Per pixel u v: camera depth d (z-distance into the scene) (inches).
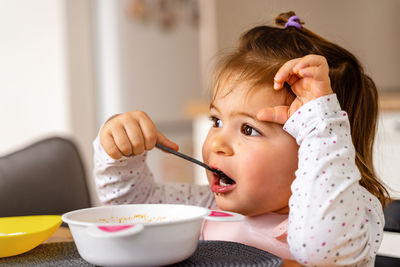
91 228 21.8
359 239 27.8
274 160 32.2
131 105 130.5
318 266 27.0
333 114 29.3
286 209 35.3
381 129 78.1
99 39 130.8
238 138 33.1
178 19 142.3
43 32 126.0
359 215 27.8
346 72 36.4
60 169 50.0
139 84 132.4
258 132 32.7
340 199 27.2
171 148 36.3
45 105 126.8
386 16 138.4
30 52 127.9
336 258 26.8
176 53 141.6
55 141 51.5
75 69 126.5
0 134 132.0
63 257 26.2
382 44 138.6
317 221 26.8
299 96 30.7
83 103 128.2
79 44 127.3
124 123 34.5
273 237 34.4
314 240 26.6
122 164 38.6
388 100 79.4
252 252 25.6
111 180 39.7
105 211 27.2
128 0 130.8
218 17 145.6
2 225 30.1
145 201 42.1
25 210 47.4
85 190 51.6
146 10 134.3
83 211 26.2
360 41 137.7
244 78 33.5
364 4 137.9
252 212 33.9
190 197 43.1
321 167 27.9
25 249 27.0
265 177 32.3
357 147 37.3
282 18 41.4
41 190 48.5
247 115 32.7
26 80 128.8
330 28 136.8
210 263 23.9
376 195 36.9
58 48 124.4
